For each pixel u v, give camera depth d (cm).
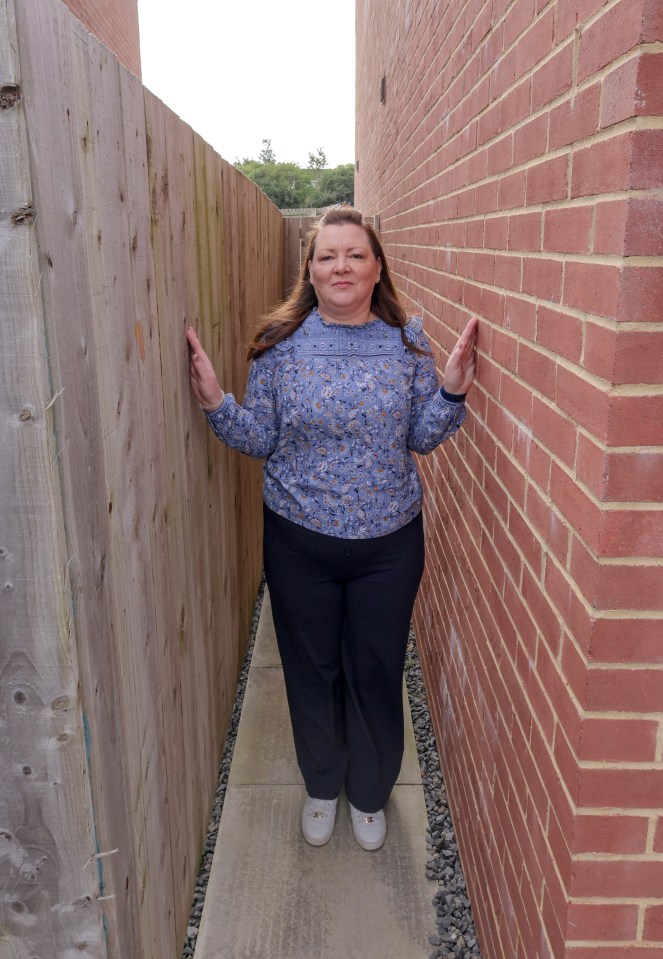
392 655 256
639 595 136
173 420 209
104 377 144
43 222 113
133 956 164
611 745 143
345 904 254
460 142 268
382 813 283
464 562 267
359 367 227
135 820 168
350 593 248
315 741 272
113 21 1043
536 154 171
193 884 254
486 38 223
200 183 250
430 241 352
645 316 126
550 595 163
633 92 118
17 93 105
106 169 145
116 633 152
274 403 238
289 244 624
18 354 113
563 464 154
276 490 243
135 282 167
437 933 243
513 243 192
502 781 207
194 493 242
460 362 229
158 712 193
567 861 150
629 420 130
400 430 231
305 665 261
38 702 128
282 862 270
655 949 152
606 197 130
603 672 140
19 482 118
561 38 153
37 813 135
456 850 275
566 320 152
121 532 156
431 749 333
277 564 248
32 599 123
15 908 141
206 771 278
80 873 139
